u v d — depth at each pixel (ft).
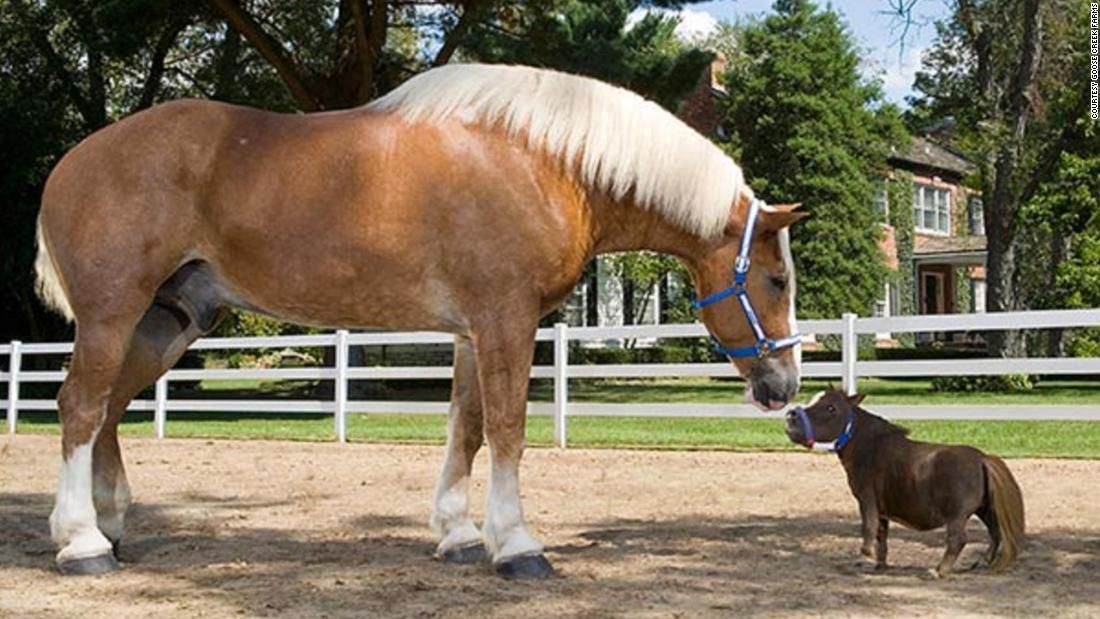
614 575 19.81
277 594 18.28
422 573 20.01
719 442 45.62
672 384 102.89
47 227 20.16
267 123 20.11
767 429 53.26
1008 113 91.97
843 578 19.47
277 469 38.78
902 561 21.21
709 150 20.57
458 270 19.27
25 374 59.36
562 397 45.75
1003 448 42.98
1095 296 98.58
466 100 19.71
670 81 79.61
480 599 17.85
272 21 86.22
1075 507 28.17
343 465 40.06
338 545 23.24
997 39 91.30
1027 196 93.04
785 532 24.77
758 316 20.53
